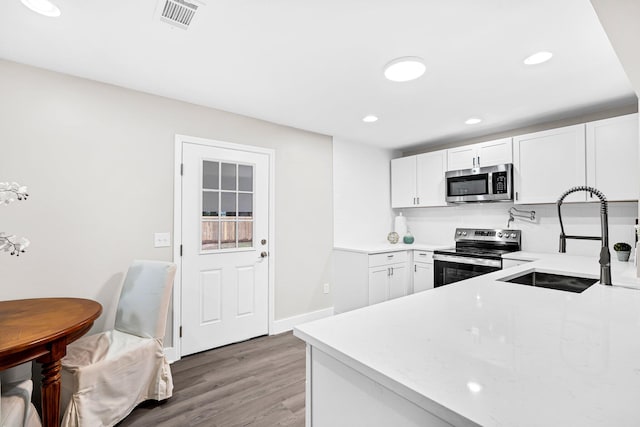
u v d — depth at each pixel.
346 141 3.97
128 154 2.38
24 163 2.00
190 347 2.67
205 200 2.76
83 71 2.12
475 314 1.10
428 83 2.29
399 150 4.57
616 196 2.56
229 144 2.90
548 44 1.78
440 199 3.85
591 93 2.47
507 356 0.76
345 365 0.82
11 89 1.97
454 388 0.62
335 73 2.14
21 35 1.70
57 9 1.49
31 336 1.35
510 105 2.73
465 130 3.51
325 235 3.67
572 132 2.81
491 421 0.52
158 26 1.63
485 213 3.75
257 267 3.09
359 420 0.78
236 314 2.95
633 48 1.35
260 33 1.68
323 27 1.63
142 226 2.44
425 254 3.71
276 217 3.24
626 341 0.85
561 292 1.44
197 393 2.10
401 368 0.71
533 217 3.34
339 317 1.08
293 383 2.24
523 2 1.43
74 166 2.17
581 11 1.49
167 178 2.56
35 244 2.03
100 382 1.64
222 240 2.87
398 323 1.01
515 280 1.96
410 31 1.66
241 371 2.41
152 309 2.00
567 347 0.81
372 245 3.98
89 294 2.21
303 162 3.47
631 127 2.50
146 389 1.94
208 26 1.62
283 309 3.29
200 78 2.22
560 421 0.51
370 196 4.24
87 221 2.21
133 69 2.09
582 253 2.99
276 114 2.97
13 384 1.43
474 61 1.97
